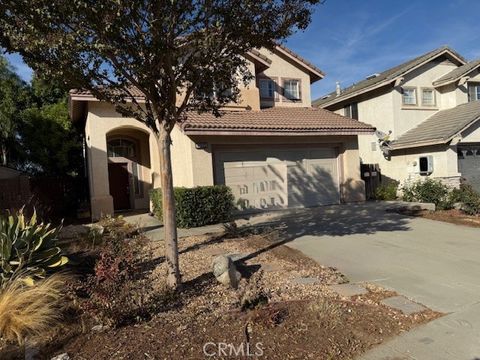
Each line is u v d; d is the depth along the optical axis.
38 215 13.51
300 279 6.50
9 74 18.94
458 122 17.53
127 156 17.97
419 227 11.39
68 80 5.62
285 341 4.26
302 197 15.41
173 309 5.12
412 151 18.66
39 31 4.95
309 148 15.62
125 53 5.37
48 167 19.55
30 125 18.81
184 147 13.59
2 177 15.58
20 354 4.11
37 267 6.00
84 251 8.49
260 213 14.09
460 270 7.26
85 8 4.68
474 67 19.55
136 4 4.90
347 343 4.27
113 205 16.53
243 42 6.05
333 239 9.85
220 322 4.70
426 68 20.39
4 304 4.52
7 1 4.84
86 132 16.59
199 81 6.14
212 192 11.98
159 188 14.48
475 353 4.11
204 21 5.63
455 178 17.12
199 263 7.44
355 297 5.73
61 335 4.46
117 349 4.09
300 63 18.34
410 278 6.78
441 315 5.13
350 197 16.22
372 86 20.00
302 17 6.26
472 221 12.13
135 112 6.33
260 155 14.51
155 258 7.81
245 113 15.47
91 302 4.80
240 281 6.34
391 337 4.45
